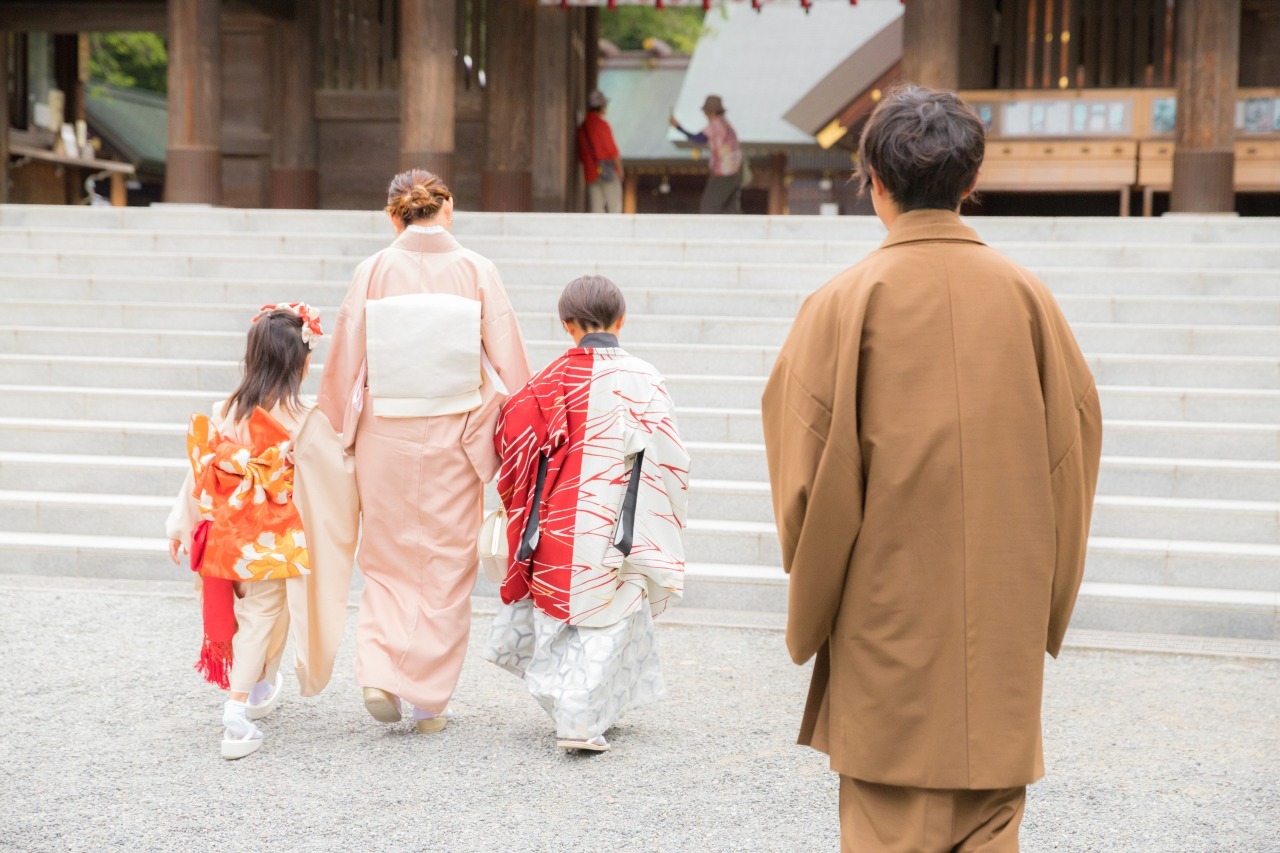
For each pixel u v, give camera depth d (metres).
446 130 10.97
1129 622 5.26
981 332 2.03
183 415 6.96
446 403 3.85
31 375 7.30
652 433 3.74
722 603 5.53
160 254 8.42
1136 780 3.53
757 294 7.64
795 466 2.05
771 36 22.53
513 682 4.47
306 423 3.84
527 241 8.39
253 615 3.77
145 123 28.72
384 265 3.93
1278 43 11.72
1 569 5.92
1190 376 6.73
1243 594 5.29
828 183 24.56
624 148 27.09
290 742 3.79
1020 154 11.69
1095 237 8.22
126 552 5.84
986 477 2.00
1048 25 11.91
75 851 2.96
